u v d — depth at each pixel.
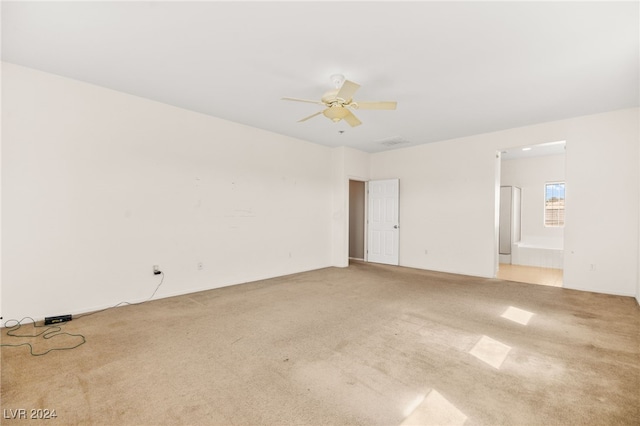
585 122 4.44
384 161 6.94
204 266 4.45
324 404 1.84
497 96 3.72
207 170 4.48
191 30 2.43
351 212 7.77
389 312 3.48
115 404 1.82
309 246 6.08
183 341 2.70
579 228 4.50
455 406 1.82
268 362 2.34
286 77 3.24
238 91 3.62
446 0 2.05
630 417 1.71
